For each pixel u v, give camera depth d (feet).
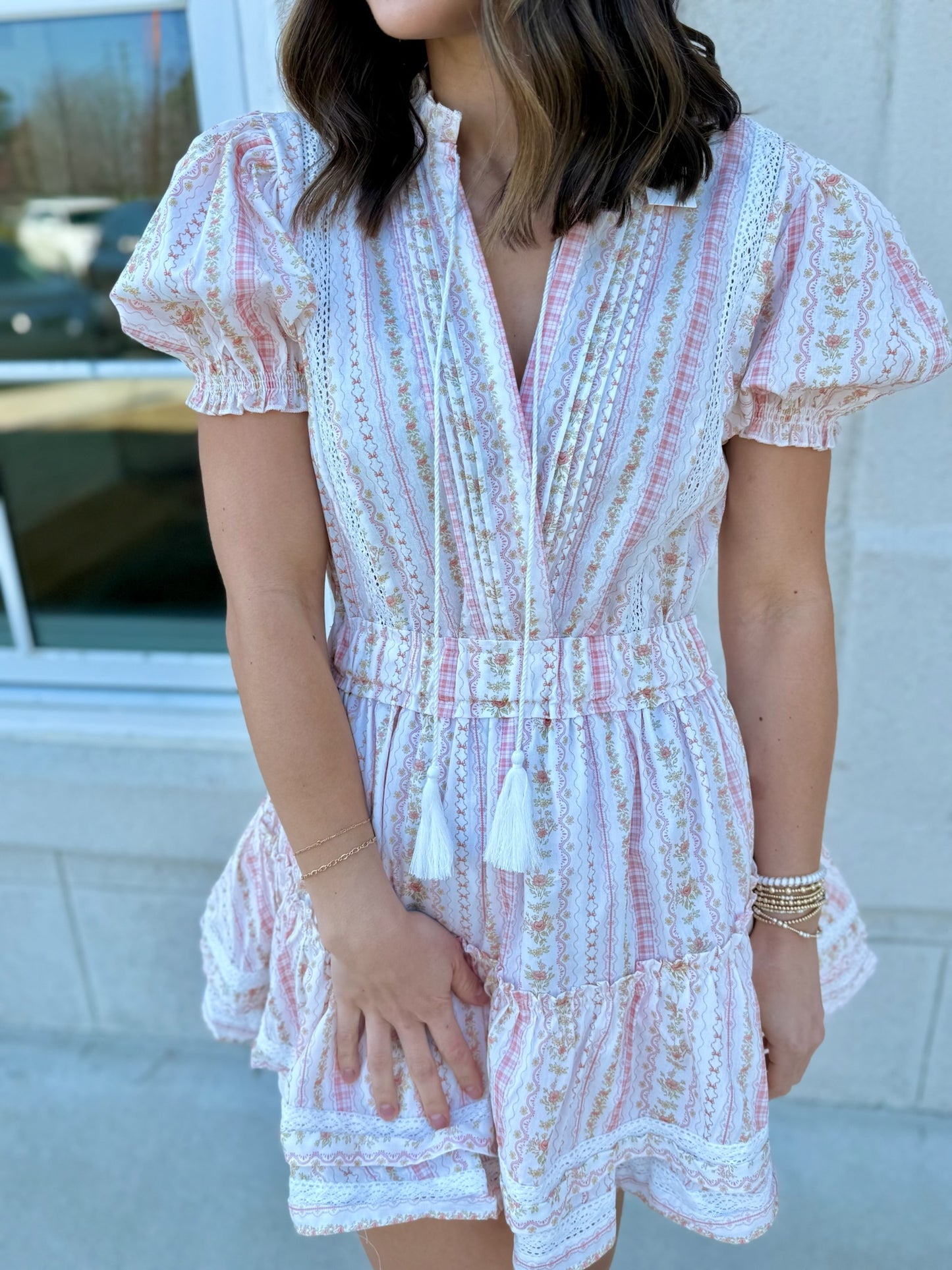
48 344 6.70
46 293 6.53
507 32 2.47
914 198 4.48
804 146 4.46
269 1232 5.48
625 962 2.93
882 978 5.82
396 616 2.94
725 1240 3.08
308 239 2.72
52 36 5.66
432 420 2.64
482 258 2.67
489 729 2.84
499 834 2.66
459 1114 3.02
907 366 2.78
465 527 2.71
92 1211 5.61
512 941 2.86
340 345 2.67
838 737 5.32
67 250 6.41
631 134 2.60
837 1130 6.00
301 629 2.78
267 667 2.74
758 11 4.30
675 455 2.72
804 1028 3.24
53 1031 6.79
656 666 2.97
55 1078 6.44
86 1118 6.17
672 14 2.75
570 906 2.79
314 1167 2.98
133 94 5.76
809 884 3.23
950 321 4.61
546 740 2.83
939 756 5.29
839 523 5.02
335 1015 3.01
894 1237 5.40
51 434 6.47
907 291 2.88
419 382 2.64
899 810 5.41
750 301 2.77
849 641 5.17
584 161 2.57
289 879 3.23
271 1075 6.45
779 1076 3.29
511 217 2.65
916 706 5.23
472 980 2.99
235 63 5.17
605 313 2.68
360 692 3.04
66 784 6.01
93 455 6.49
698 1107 3.03
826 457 3.02
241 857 3.60
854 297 2.78
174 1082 6.40
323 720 2.79
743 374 2.83
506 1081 2.84
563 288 2.66
